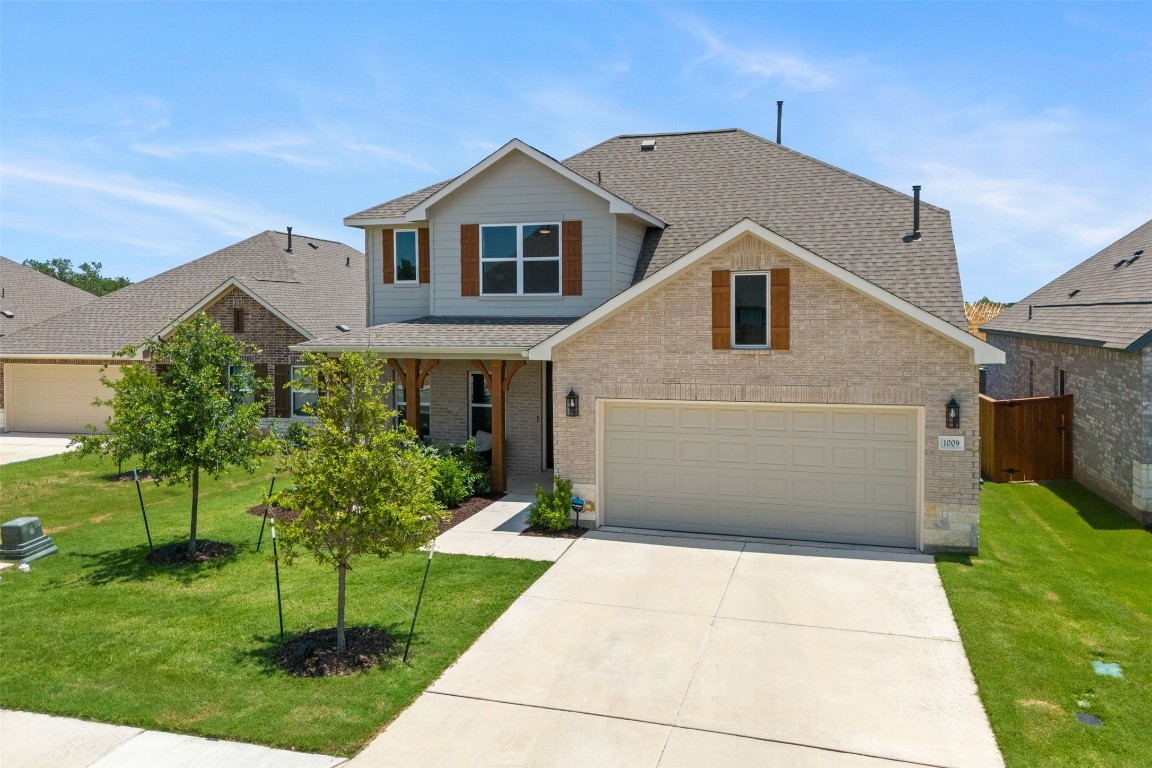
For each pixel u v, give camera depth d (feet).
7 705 25.45
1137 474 47.32
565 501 45.50
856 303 40.96
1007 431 58.85
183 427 39.60
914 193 52.65
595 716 24.81
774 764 22.17
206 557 40.14
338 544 28.58
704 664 28.30
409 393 54.24
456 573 37.86
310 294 85.51
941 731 23.77
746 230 41.73
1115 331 50.70
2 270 112.06
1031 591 35.14
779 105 76.74
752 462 43.96
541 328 53.67
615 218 55.42
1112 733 23.44
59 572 38.32
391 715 24.84
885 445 41.70
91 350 85.76
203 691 26.25
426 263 61.98
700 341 43.60
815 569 38.32
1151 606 33.55
